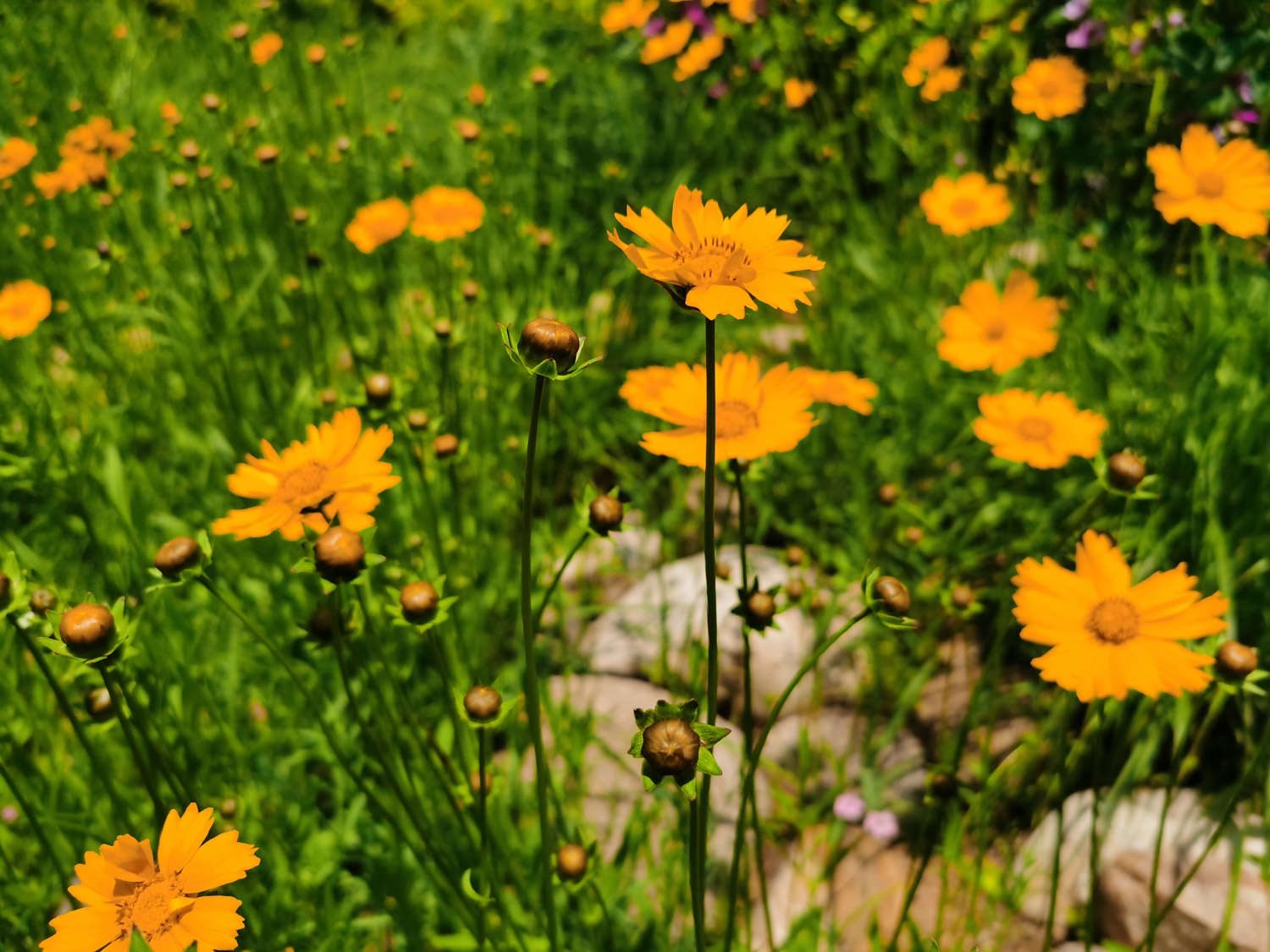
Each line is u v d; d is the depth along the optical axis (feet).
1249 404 2.14
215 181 3.14
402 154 3.72
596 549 2.76
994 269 3.10
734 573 2.64
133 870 1.40
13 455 2.02
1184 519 2.20
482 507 2.57
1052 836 2.05
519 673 2.39
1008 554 2.39
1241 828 1.96
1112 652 1.47
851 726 2.36
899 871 2.07
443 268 3.08
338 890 2.00
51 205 3.57
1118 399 2.43
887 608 1.39
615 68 4.42
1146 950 1.91
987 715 2.17
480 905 1.63
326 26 5.02
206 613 2.22
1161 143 3.01
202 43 4.64
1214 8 2.96
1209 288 2.36
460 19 5.78
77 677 2.09
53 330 3.14
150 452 2.95
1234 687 1.48
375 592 2.19
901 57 3.51
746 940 1.90
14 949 1.84
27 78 4.18
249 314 3.07
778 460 2.81
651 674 2.51
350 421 1.61
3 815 1.98
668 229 1.33
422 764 1.98
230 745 2.01
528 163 3.71
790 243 1.35
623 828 2.08
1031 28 3.51
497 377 2.90
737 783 2.18
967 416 2.71
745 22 3.84
